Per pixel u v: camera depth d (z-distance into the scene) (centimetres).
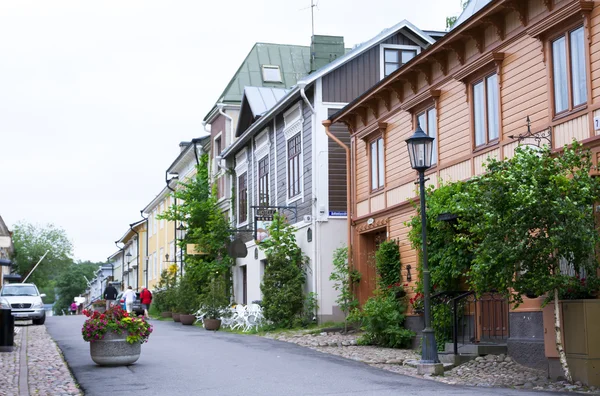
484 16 1648
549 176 1241
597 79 1353
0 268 5141
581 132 1390
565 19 1429
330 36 3344
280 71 4138
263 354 1831
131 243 7850
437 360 1470
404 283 2106
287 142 2927
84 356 1808
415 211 2031
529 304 1501
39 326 3231
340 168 2647
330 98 2667
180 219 3709
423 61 1955
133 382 1353
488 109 1723
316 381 1343
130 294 4100
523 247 1239
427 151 1502
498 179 1266
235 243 3228
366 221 2394
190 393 1219
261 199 2969
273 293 2639
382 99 2253
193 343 2159
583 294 1292
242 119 3512
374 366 1593
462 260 1714
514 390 1214
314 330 2422
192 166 4834
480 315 1761
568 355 1297
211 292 3014
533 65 1545
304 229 2716
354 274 2436
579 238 1205
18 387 1283
